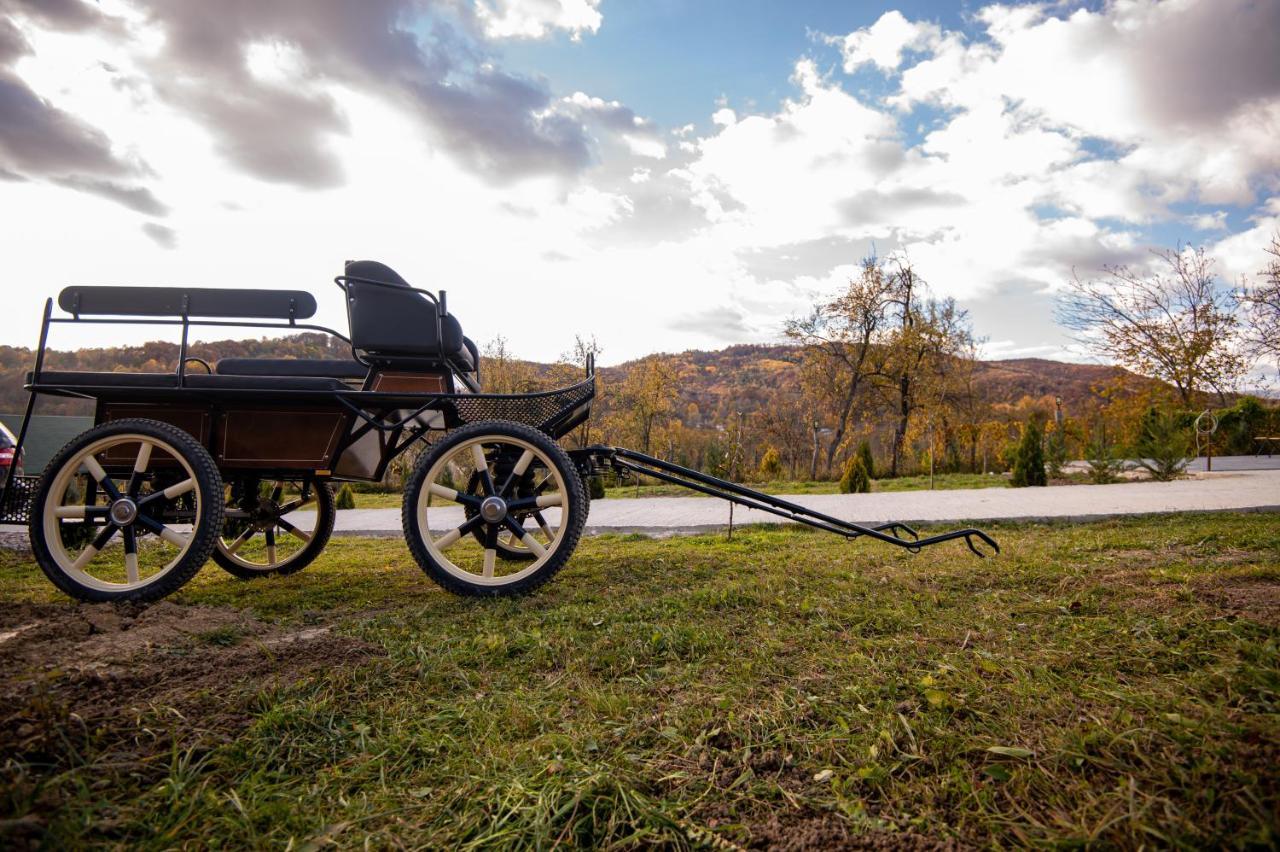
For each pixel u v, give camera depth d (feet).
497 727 5.68
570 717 5.87
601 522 21.98
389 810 4.43
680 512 25.54
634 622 8.98
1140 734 4.71
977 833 3.96
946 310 95.66
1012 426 71.87
